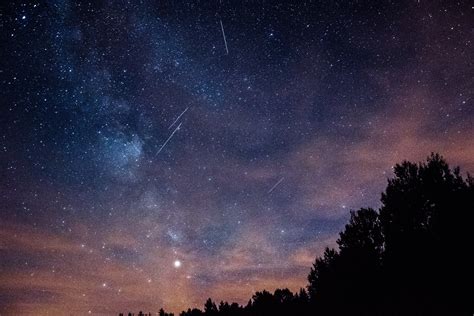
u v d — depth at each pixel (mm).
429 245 7109
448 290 6750
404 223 7746
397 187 8141
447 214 7090
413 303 7145
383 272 7965
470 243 6707
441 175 7645
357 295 8391
